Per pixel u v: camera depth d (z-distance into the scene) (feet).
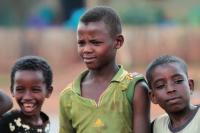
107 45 19.70
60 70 113.70
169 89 19.26
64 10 134.51
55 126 55.11
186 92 19.35
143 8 127.34
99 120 19.48
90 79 20.20
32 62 21.36
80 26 19.83
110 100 19.53
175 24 127.54
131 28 118.21
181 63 19.63
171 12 130.52
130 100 19.58
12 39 118.93
